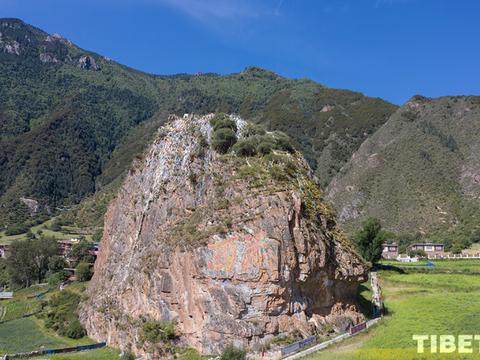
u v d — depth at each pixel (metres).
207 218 50.84
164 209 59.09
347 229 155.75
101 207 192.12
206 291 46.94
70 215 194.75
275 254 45.69
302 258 47.72
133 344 51.69
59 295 82.00
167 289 50.56
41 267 114.50
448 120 192.25
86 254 116.25
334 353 42.25
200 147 59.62
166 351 47.44
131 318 54.62
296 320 46.62
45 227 178.75
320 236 50.47
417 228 149.00
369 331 49.72
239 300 45.25
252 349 44.00
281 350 43.09
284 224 47.25
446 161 172.62
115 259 67.88
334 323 50.09
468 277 85.06
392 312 59.78
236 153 56.09
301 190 53.44
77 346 57.00
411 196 162.75
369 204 167.75
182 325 48.69
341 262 52.44
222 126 60.62
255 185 50.59
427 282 80.81
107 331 59.09
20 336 65.06
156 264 53.28
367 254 92.50
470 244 129.75
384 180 174.75
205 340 45.88
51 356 53.91
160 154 67.69
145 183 67.88
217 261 46.88
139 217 64.62
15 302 91.81
